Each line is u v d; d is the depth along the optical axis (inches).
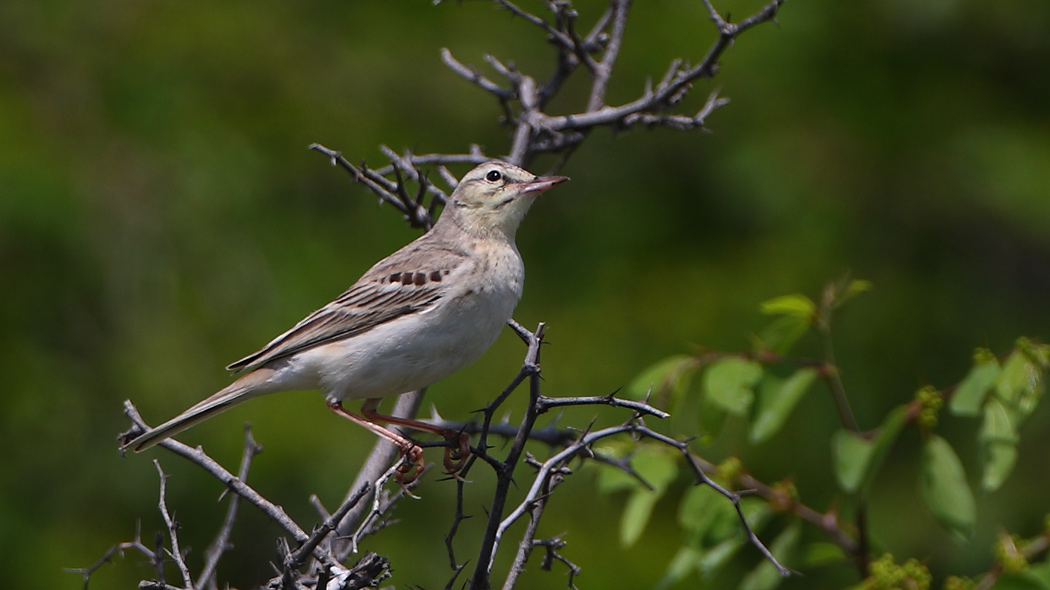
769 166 588.4
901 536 542.3
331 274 563.8
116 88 580.7
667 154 611.8
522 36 632.4
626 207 603.2
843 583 516.4
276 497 514.3
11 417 529.3
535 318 572.7
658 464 320.5
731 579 510.9
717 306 566.6
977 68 608.7
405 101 609.9
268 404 523.5
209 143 570.9
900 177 589.6
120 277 549.3
